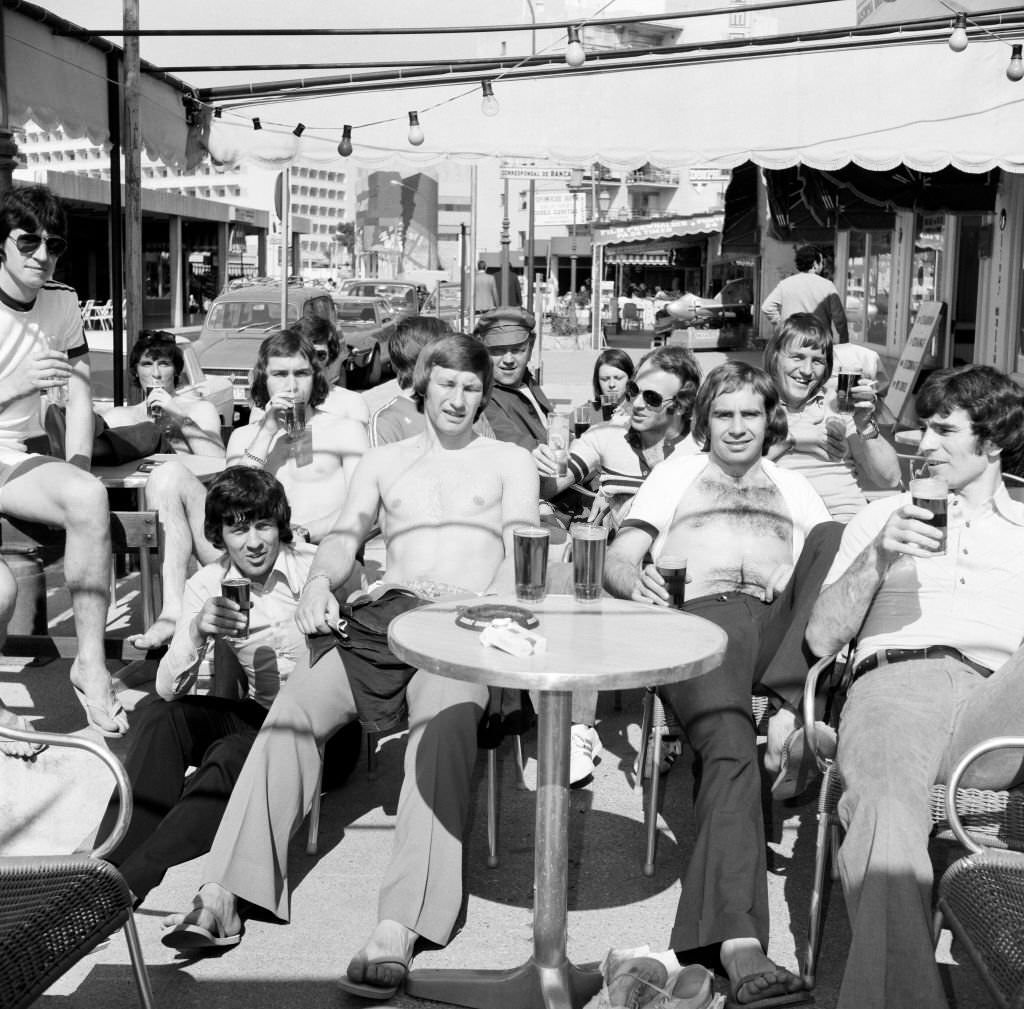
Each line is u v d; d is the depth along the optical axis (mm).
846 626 3396
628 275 57688
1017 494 3918
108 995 3166
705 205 45125
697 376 5422
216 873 3357
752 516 4055
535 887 3086
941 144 8383
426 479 4066
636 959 3070
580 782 4602
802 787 3674
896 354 20609
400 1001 3146
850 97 8438
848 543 3582
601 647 2879
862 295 23797
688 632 3041
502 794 4543
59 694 5410
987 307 16594
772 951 3402
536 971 3061
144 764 3578
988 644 3416
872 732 3096
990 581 3461
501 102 8773
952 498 3514
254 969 3291
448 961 3322
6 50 7074
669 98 8617
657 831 4160
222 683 4074
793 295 10953
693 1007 2904
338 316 20891
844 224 14125
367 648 3584
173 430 6156
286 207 11070
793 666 3623
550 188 35562
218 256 43375
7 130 7043
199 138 9461
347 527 3994
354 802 4422
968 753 2662
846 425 5219
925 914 2768
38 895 2480
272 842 3398
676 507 4125
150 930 3516
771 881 3824
